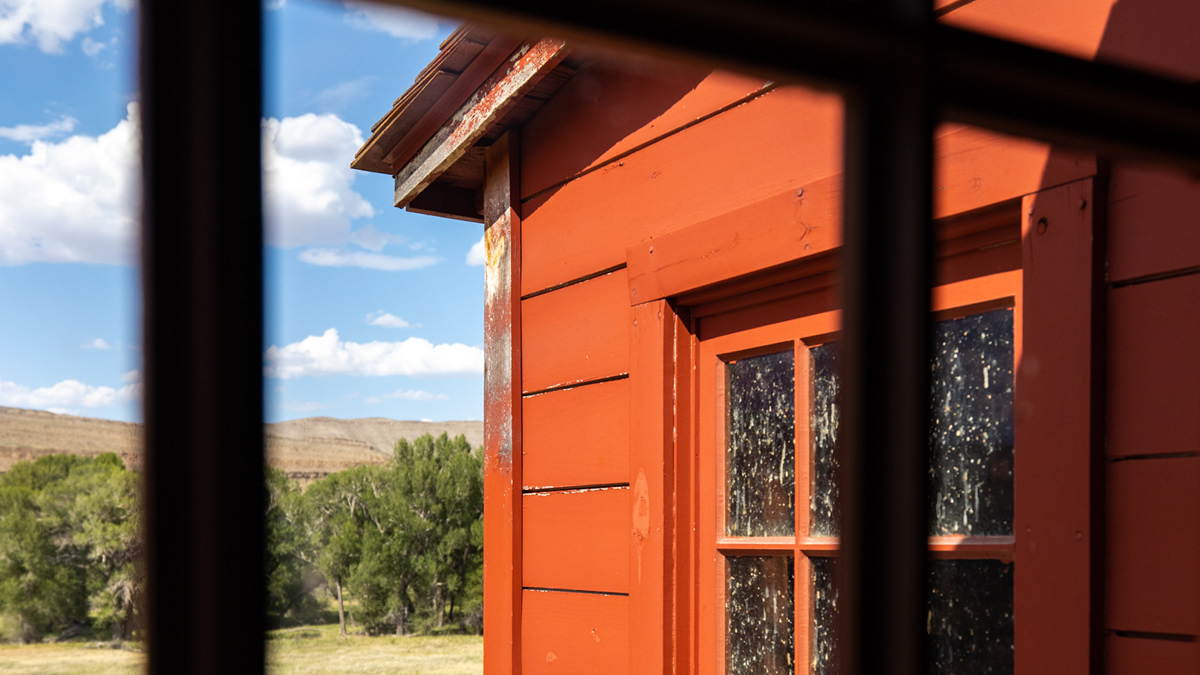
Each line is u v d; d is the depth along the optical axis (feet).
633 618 6.88
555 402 8.17
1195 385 3.73
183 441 1.11
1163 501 3.80
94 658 77.30
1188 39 3.84
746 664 6.38
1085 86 1.84
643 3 1.39
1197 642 3.62
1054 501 4.18
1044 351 4.28
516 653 8.32
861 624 1.62
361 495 100.48
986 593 4.73
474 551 98.58
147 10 1.12
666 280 6.83
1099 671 3.96
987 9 4.78
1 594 84.69
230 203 1.15
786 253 5.78
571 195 8.16
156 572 1.09
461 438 100.94
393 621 96.17
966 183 4.74
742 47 1.50
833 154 5.62
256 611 1.13
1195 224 3.76
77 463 88.43
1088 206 4.10
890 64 1.61
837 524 5.75
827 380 5.92
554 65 7.64
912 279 1.60
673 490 6.75
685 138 6.89
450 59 8.52
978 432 4.92
